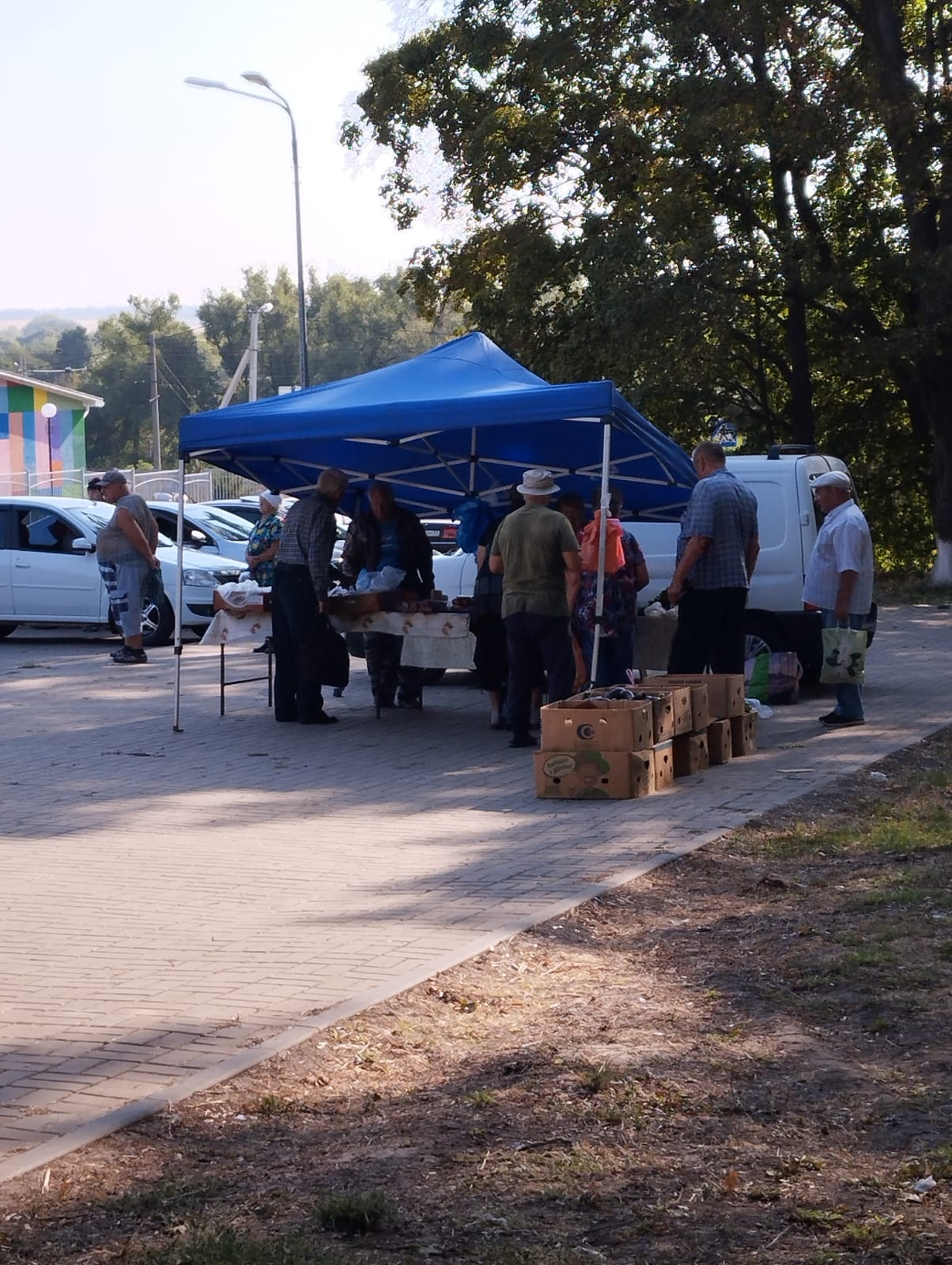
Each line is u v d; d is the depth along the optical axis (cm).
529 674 1148
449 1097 463
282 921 661
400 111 3020
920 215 2917
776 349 3269
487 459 1341
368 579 1320
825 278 2822
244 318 11806
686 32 2664
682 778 1016
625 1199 388
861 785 974
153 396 8044
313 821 890
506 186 2917
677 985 583
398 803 943
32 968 592
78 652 1870
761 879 731
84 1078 469
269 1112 445
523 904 687
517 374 1225
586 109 2839
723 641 1150
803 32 2722
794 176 3002
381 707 1348
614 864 768
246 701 1424
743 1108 450
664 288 2680
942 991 548
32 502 2011
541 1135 430
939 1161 404
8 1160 405
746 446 3366
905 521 3462
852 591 1195
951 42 2833
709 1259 355
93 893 716
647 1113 446
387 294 11988
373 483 1350
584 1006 554
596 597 1112
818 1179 399
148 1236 365
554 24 2759
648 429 1171
